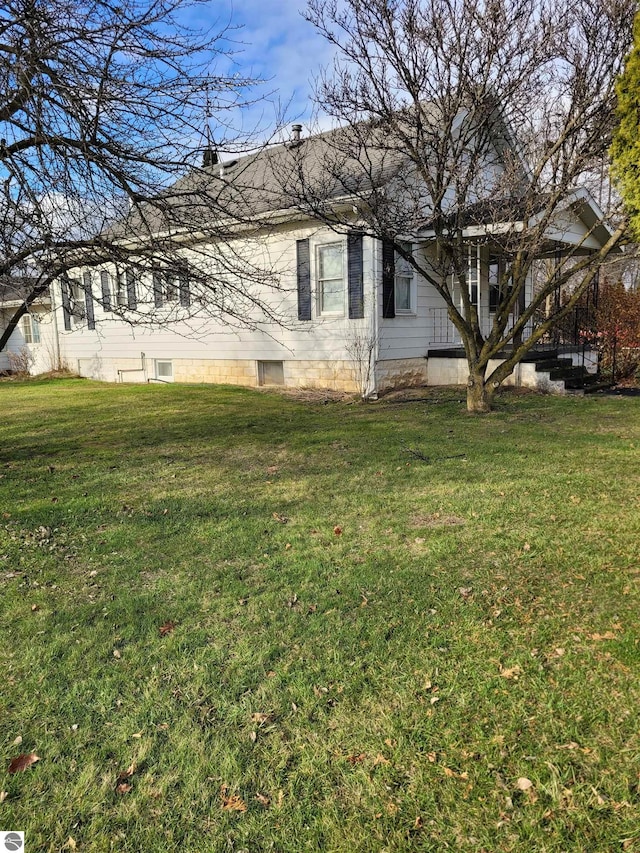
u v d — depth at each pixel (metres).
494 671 2.61
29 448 7.53
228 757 2.19
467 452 6.41
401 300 11.52
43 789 2.08
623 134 4.81
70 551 4.10
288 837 1.88
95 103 5.47
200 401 11.24
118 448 7.39
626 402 9.51
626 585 3.27
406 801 1.99
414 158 7.67
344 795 2.02
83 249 6.10
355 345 10.72
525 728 2.27
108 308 6.70
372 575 3.54
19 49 5.11
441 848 1.82
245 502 5.02
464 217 8.68
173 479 5.85
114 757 2.21
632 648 2.69
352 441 7.23
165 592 3.44
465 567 3.60
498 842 1.82
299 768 2.13
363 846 1.83
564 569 3.50
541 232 7.77
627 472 5.38
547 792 1.98
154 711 2.44
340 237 10.87
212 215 6.62
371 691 2.52
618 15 6.61
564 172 7.39
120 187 6.02
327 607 3.20
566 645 2.76
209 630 3.02
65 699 2.53
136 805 2.01
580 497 4.74
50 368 19.06
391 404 10.05
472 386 8.98
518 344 11.16
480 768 2.10
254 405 10.58
